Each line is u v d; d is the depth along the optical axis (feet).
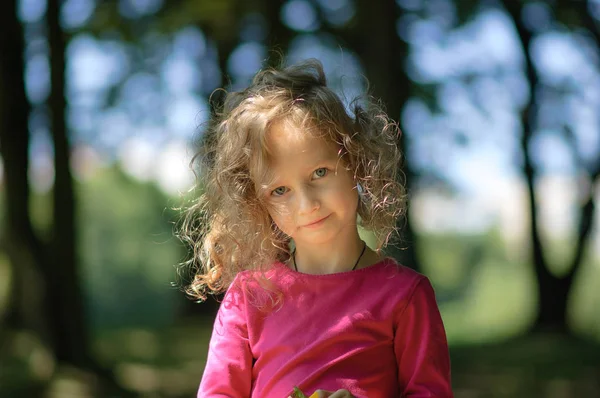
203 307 52.13
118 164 41.39
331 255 5.48
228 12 37.17
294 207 5.18
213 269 5.84
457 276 84.28
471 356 33.47
